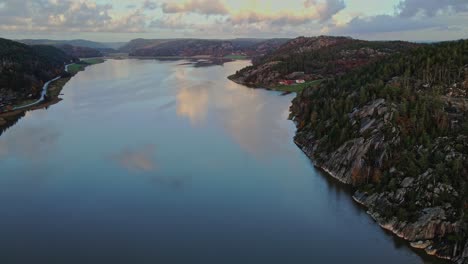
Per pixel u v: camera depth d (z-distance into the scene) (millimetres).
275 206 87250
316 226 79000
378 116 100375
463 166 75688
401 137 89938
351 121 108312
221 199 90938
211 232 77812
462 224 66938
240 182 99500
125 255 71000
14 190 96875
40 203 90375
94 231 78750
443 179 74188
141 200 90875
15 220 83250
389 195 80125
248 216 83438
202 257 70188
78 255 71125
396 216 75438
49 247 73688
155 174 105062
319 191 93000
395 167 85000
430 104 96375
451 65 113375
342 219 80688
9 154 121500
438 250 66938
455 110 93562
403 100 100312
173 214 84688
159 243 74438
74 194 94438
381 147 91500
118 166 110812
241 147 125250
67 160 116000
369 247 71375
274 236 76125
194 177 102875
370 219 79688
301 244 73438
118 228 79562
